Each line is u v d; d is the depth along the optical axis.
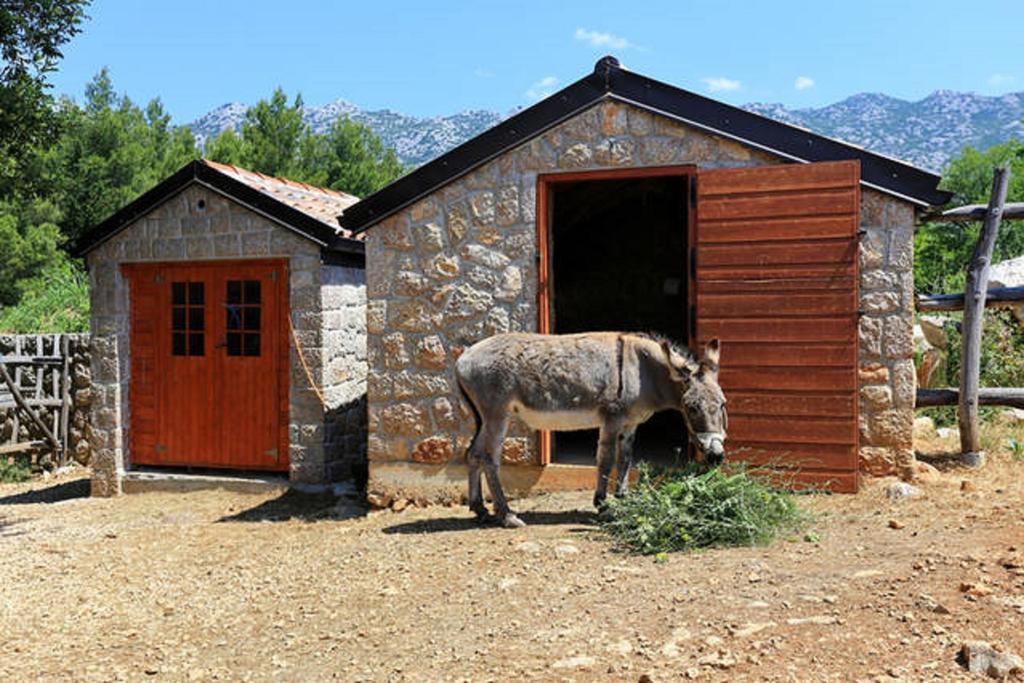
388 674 4.52
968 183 37.59
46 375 13.55
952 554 5.15
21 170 10.05
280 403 10.41
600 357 7.04
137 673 4.98
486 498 8.50
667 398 7.00
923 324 10.96
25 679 5.00
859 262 7.35
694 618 4.64
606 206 12.93
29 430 13.41
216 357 10.66
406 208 8.65
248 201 10.08
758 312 7.43
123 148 32.16
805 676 3.79
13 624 6.10
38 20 9.02
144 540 8.45
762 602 4.71
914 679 3.65
